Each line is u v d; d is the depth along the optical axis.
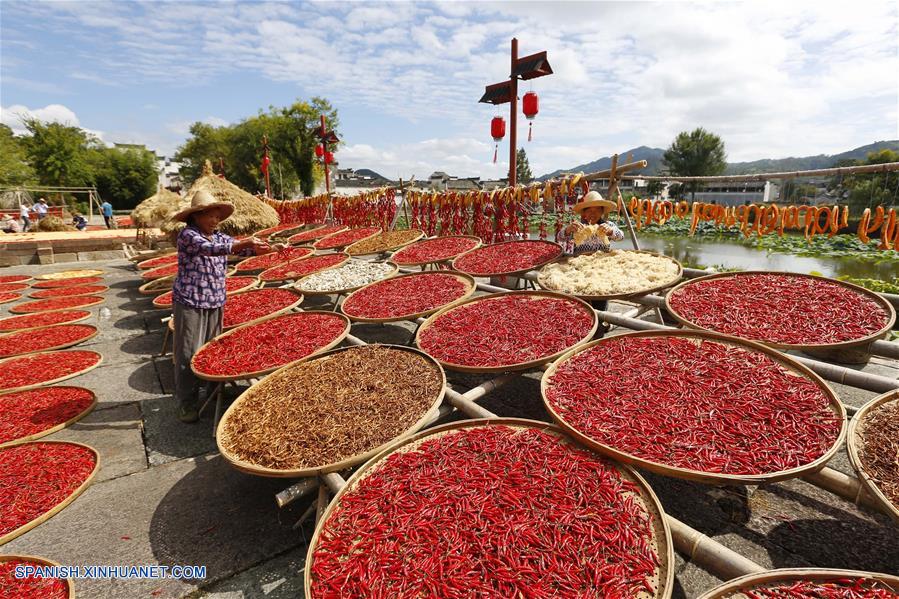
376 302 5.45
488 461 2.56
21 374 5.26
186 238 4.23
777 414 2.53
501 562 1.94
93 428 4.22
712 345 3.35
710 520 2.70
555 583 1.85
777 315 3.67
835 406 2.49
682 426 2.54
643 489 2.23
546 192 7.00
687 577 2.37
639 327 4.22
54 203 45.38
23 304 8.92
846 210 4.45
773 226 5.14
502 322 4.32
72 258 15.59
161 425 4.29
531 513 2.17
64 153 55.78
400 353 3.98
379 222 12.57
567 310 4.35
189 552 2.71
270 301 6.03
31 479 3.36
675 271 4.90
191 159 65.50
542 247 6.59
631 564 1.88
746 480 2.08
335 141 17.30
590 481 2.32
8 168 44.03
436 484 2.39
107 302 9.26
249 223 9.73
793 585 1.71
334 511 2.32
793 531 2.58
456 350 3.88
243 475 3.47
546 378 3.18
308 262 8.27
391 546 2.07
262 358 4.18
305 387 3.52
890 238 4.22
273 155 55.53
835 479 2.17
